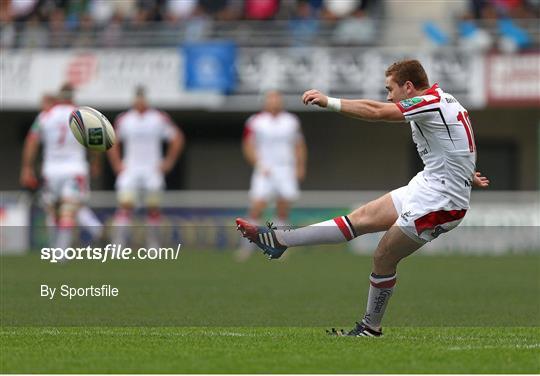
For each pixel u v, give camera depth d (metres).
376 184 106.31
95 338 33.09
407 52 90.81
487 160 104.94
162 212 88.62
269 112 76.00
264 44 96.38
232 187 107.31
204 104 92.69
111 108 96.81
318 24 96.69
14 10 98.38
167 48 93.62
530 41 92.31
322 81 91.69
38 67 94.25
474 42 93.19
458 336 34.12
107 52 93.69
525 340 32.72
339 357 28.44
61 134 68.69
